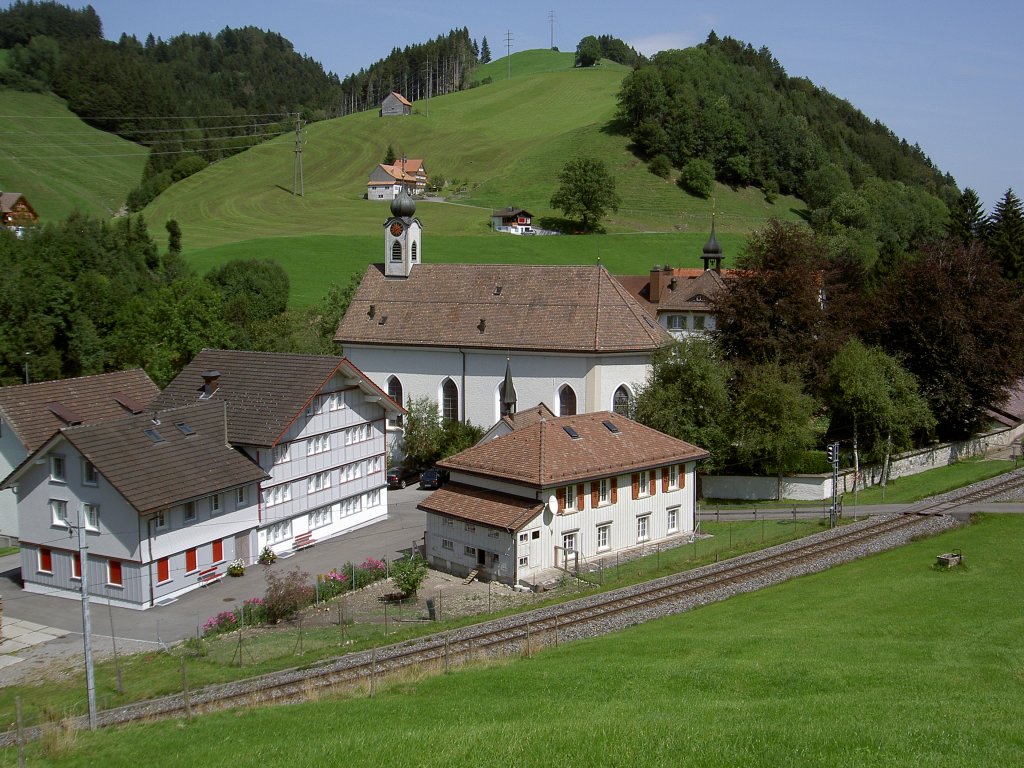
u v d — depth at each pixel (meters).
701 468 69.50
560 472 53.19
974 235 138.12
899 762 19.92
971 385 79.25
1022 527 55.25
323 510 63.03
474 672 32.56
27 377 86.25
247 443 57.16
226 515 54.88
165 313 96.31
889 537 54.94
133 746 26.05
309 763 21.91
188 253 155.62
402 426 78.56
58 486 51.62
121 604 50.41
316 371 61.47
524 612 44.25
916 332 78.69
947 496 64.31
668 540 59.53
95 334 98.75
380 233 176.62
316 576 54.41
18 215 170.25
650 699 27.12
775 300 76.62
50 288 95.12
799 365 73.50
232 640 43.72
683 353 70.12
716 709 25.03
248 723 27.30
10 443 60.47
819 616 39.12
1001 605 38.81
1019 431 88.50
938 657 31.53
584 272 77.25
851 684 28.09
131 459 51.12
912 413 71.50
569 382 73.12
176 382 64.56
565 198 182.88
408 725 25.25
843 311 81.94
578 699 27.56
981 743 21.22
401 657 37.75
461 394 77.88
